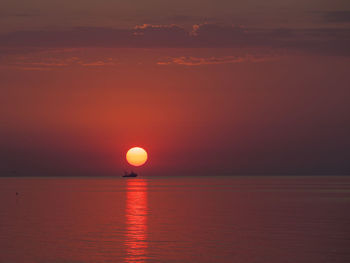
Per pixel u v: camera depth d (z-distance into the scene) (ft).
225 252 139.85
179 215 255.70
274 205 336.08
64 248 147.13
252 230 188.34
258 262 126.21
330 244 152.46
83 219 234.17
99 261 127.85
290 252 139.23
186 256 134.00
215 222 217.97
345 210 287.48
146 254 137.18
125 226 202.90
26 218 240.12
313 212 272.72
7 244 154.81
